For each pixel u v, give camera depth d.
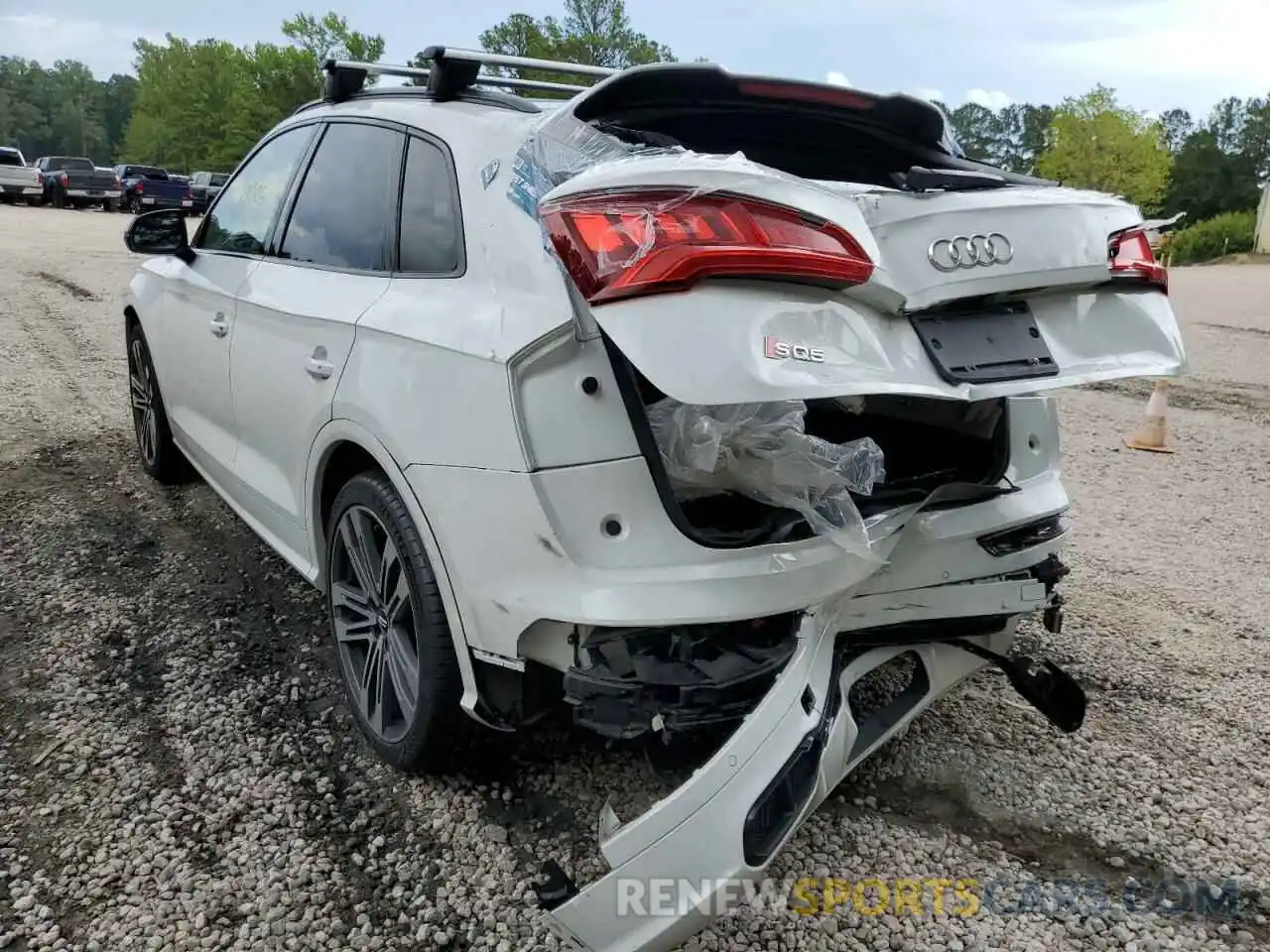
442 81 2.76
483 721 2.33
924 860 2.52
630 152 2.10
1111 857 2.56
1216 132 90.31
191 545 4.21
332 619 2.93
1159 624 3.95
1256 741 3.12
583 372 2.04
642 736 2.22
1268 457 6.80
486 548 2.15
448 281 2.40
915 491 2.44
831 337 1.85
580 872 2.38
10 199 33.59
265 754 2.79
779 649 2.09
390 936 2.18
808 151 2.77
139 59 74.06
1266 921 2.37
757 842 1.91
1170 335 2.27
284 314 2.97
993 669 3.50
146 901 2.24
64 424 5.91
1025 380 2.05
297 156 3.42
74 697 3.03
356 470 2.85
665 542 2.03
